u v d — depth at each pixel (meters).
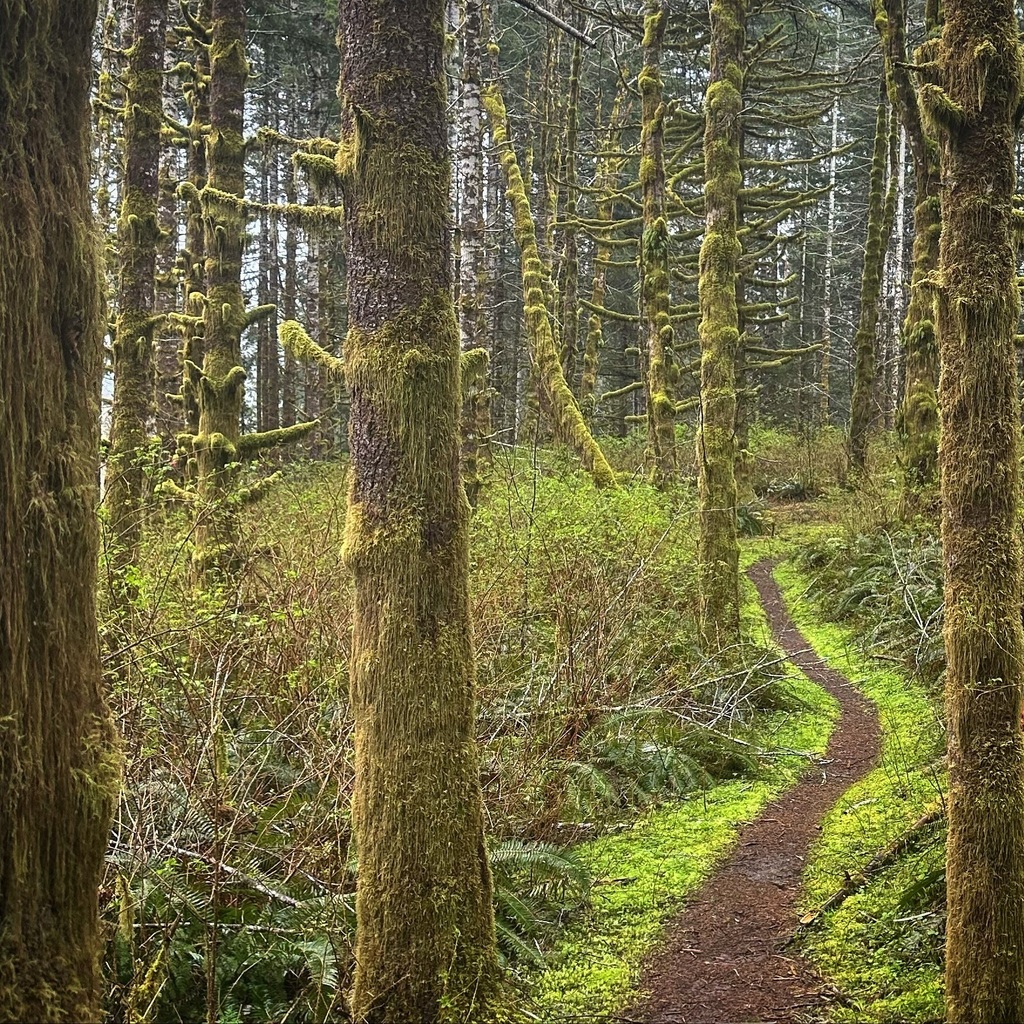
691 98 20.05
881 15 9.91
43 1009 1.82
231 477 6.97
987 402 2.92
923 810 4.82
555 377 12.28
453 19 14.22
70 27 1.93
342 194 3.17
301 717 4.60
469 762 3.12
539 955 3.93
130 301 6.79
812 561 11.94
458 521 3.13
